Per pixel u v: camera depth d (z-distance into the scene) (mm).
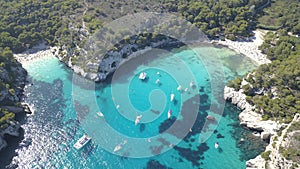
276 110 127125
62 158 115500
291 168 99625
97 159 115125
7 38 172750
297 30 188000
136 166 113062
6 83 143000
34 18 186125
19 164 113375
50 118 132750
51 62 169500
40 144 121062
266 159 109688
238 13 199125
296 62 148375
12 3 194875
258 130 127000
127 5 194500
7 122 123938
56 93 147000
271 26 197625
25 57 172500
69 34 174375
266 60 171500
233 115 137000
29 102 141750
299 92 135750
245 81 146000
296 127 113938
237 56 175500
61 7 191375
